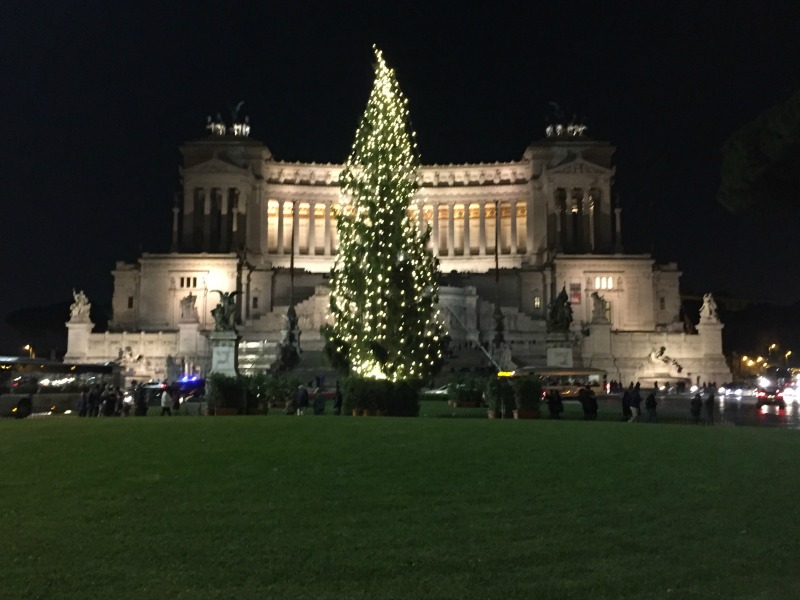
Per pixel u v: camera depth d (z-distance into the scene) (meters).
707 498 18.86
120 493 19.31
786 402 82.94
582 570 13.97
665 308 145.50
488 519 17.08
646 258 141.38
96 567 14.06
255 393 49.72
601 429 30.27
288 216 162.00
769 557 14.67
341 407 50.50
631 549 15.13
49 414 63.41
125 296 143.75
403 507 18.05
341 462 22.64
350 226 53.19
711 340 124.19
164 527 16.48
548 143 157.25
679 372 121.25
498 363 108.50
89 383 71.44
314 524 16.70
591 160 156.75
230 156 156.62
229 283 138.75
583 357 119.81
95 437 27.14
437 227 161.62
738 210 36.56
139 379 117.00
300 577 13.56
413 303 51.41
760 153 33.16
